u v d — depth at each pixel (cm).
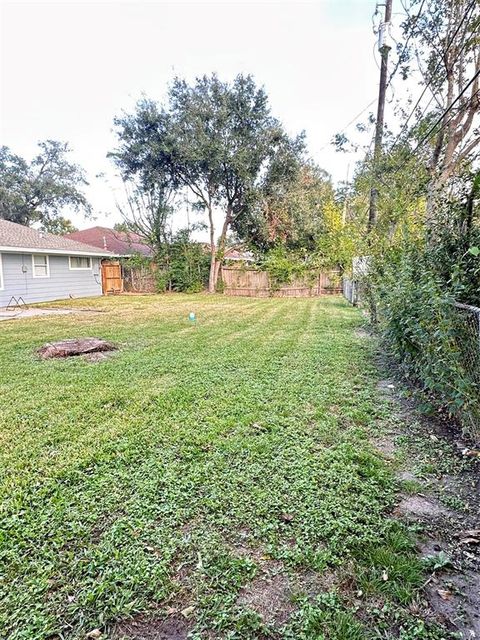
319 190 1917
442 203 396
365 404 373
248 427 320
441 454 276
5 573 167
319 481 240
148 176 1692
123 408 368
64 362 544
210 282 1833
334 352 592
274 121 1686
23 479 244
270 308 1191
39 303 1341
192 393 405
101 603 153
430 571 169
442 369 290
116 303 1345
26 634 140
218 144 1602
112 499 222
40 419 343
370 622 145
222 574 167
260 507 213
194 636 141
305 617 147
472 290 312
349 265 1169
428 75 609
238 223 1845
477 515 208
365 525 198
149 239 1812
